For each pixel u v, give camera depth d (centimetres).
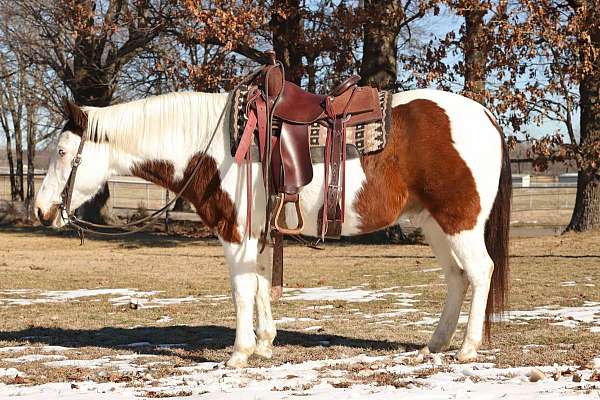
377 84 2291
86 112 664
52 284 1378
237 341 622
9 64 3170
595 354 650
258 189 615
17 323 920
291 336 792
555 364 604
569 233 2238
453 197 611
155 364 648
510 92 1934
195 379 574
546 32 1850
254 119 616
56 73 2995
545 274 1384
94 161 660
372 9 2195
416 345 730
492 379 552
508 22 1869
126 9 2711
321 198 613
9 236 2638
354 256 1933
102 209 2903
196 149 637
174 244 2381
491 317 632
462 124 618
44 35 2836
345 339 773
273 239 665
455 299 659
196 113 643
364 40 2316
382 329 838
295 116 616
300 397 491
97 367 639
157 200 4150
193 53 3019
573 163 2544
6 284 1376
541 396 477
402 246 2208
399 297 1134
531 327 823
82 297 1190
